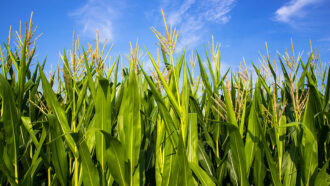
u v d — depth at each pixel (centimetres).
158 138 190
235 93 248
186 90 180
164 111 173
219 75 280
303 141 195
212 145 222
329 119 212
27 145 214
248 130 187
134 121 165
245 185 171
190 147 185
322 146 207
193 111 243
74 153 174
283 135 208
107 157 159
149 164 217
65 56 248
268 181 244
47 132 209
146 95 258
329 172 226
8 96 165
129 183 164
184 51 183
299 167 209
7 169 161
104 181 168
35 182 208
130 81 164
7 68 272
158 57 202
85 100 245
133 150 165
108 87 168
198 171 174
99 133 166
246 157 187
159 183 183
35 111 277
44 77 172
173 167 162
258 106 242
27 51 249
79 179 182
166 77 195
